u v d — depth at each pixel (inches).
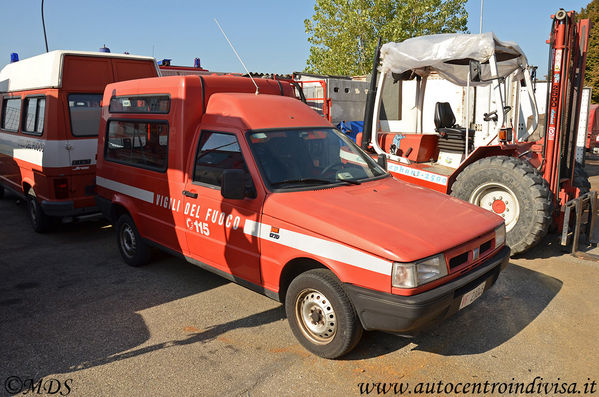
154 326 176.4
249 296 203.0
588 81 1440.7
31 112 305.1
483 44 232.8
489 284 154.8
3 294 209.2
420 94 323.3
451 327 171.3
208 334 169.3
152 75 322.0
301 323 155.9
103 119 257.0
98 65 293.6
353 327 140.7
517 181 230.7
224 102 190.9
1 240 296.8
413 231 139.8
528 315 179.5
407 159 282.4
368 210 151.2
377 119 293.4
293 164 173.5
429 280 130.8
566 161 280.8
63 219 286.2
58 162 276.1
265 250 160.6
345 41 974.4
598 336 162.9
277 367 146.8
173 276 228.5
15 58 370.6
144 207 222.1
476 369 144.5
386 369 145.0
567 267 231.0
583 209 263.9
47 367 149.2
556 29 243.4
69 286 217.8
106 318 183.6
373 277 131.7
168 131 203.5
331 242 140.8
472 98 314.3
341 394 133.0
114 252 269.7
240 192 158.6
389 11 967.0
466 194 248.4
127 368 147.9
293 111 198.1
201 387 137.2
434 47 250.1
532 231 229.1
